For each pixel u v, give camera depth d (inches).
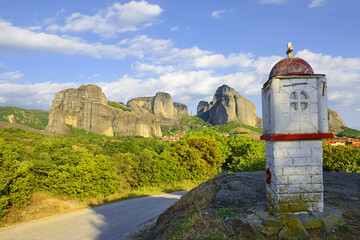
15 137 2062.0
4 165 573.3
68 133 4296.3
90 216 601.9
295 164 225.8
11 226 498.3
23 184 592.7
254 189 370.9
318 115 228.7
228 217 258.5
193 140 1625.2
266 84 248.4
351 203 288.2
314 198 226.1
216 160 1587.1
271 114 230.4
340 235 207.0
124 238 418.3
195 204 336.5
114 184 870.4
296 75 226.7
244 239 214.5
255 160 1154.7
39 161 789.2
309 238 204.5
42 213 591.8
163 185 1147.9
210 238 226.7
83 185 764.6
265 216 231.9
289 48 247.8
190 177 1360.7
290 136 221.8
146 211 659.4
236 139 2244.1
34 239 431.8
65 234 462.3
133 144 2469.2
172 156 1406.3
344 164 962.1
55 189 745.6
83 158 872.3
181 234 252.7
